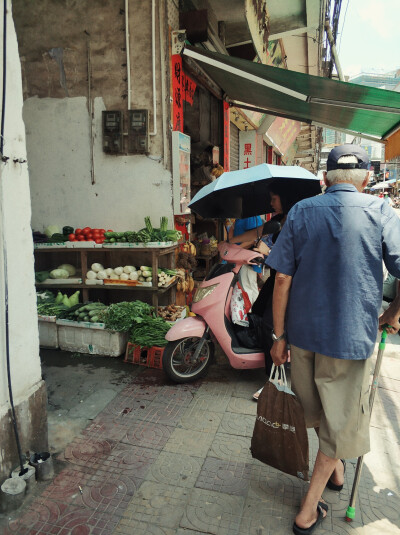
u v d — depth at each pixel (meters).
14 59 2.19
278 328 2.12
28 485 2.32
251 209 4.04
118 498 2.31
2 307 2.19
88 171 5.14
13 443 2.32
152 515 2.19
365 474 2.55
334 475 2.36
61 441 2.85
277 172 3.32
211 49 5.95
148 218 4.74
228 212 3.98
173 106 4.93
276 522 2.15
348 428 1.94
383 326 2.08
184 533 2.07
